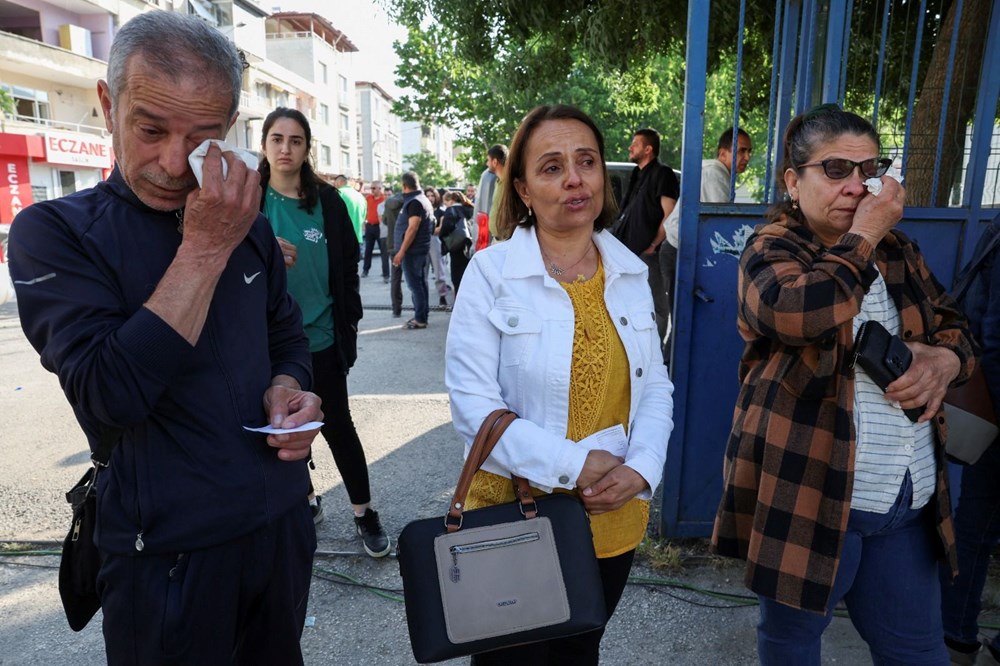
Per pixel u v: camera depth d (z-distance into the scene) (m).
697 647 2.49
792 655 1.76
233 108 1.30
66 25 27.28
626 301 1.69
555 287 1.58
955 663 2.35
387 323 8.61
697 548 3.06
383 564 3.05
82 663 2.42
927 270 1.80
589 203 1.60
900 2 4.58
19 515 3.46
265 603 1.49
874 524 1.64
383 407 5.19
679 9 5.79
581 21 6.32
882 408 1.63
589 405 1.60
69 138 24.75
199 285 1.20
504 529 1.43
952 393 2.06
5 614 2.69
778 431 1.67
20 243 1.24
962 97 3.14
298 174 2.91
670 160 16.84
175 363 1.19
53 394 5.57
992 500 2.21
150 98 1.18
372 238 14.43
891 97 4.33
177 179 1.26
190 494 1.29
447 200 11.62
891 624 1.70
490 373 1.58
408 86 16.69
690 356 2.88
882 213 1.52
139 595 1.31
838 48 2.64
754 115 7.48
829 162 1.61
